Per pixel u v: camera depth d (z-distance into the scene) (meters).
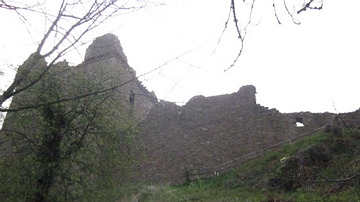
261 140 18.94
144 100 23.58
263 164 15.48
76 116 9.51
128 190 12.28
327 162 13.08
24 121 9.18
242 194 12.71
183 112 21.84
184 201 12.59
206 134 20.45
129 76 17.00
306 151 13.65
